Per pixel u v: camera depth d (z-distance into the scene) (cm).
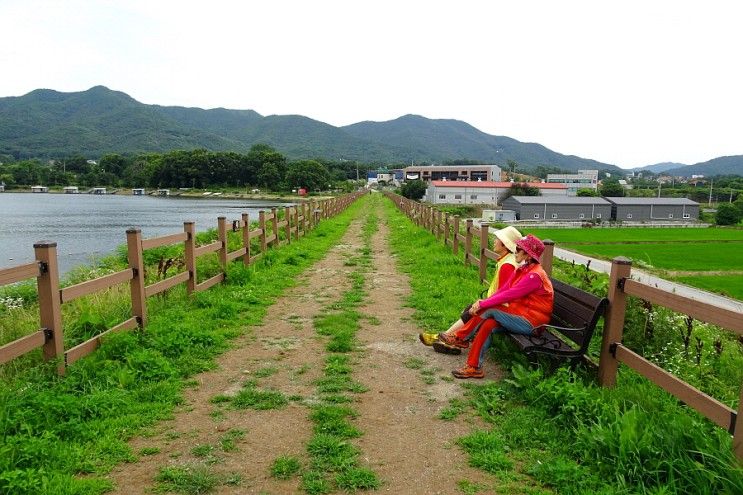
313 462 355
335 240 1827
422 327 719
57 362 464
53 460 339
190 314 713
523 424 409
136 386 474
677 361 539
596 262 3762
